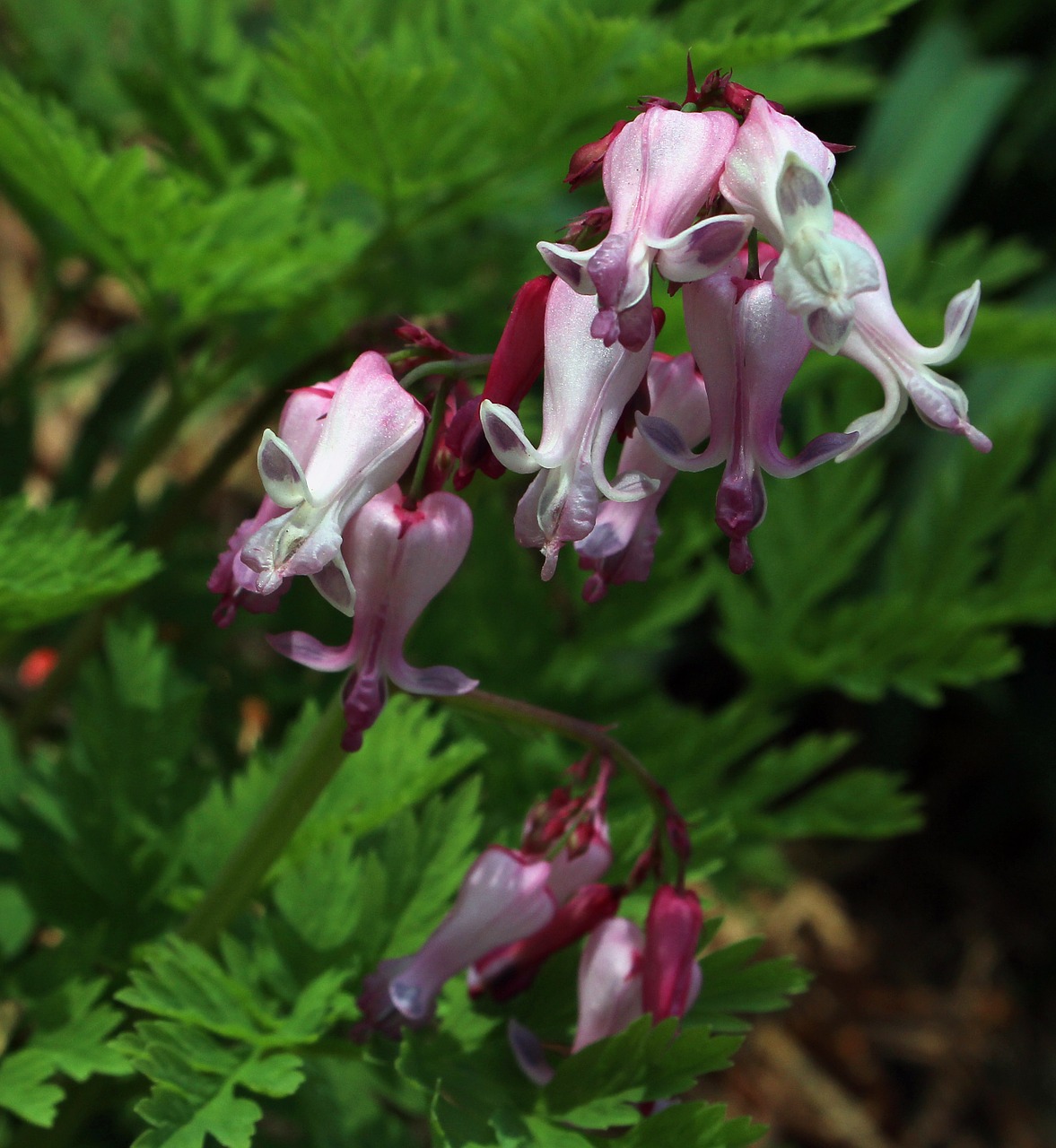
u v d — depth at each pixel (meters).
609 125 0.44
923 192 0.77
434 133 0.42
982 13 0.88
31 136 0.40
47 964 0.39
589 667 0.50
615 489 0.32
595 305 0.32
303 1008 0.37
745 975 0.36
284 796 0.36
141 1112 0.35
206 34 0.55
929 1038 0.74
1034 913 0.80
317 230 0.47
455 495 0.34
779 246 0.31
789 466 0.32
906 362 0.32
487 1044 0.37
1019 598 0.50
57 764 0.40
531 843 0.36
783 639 0.51
